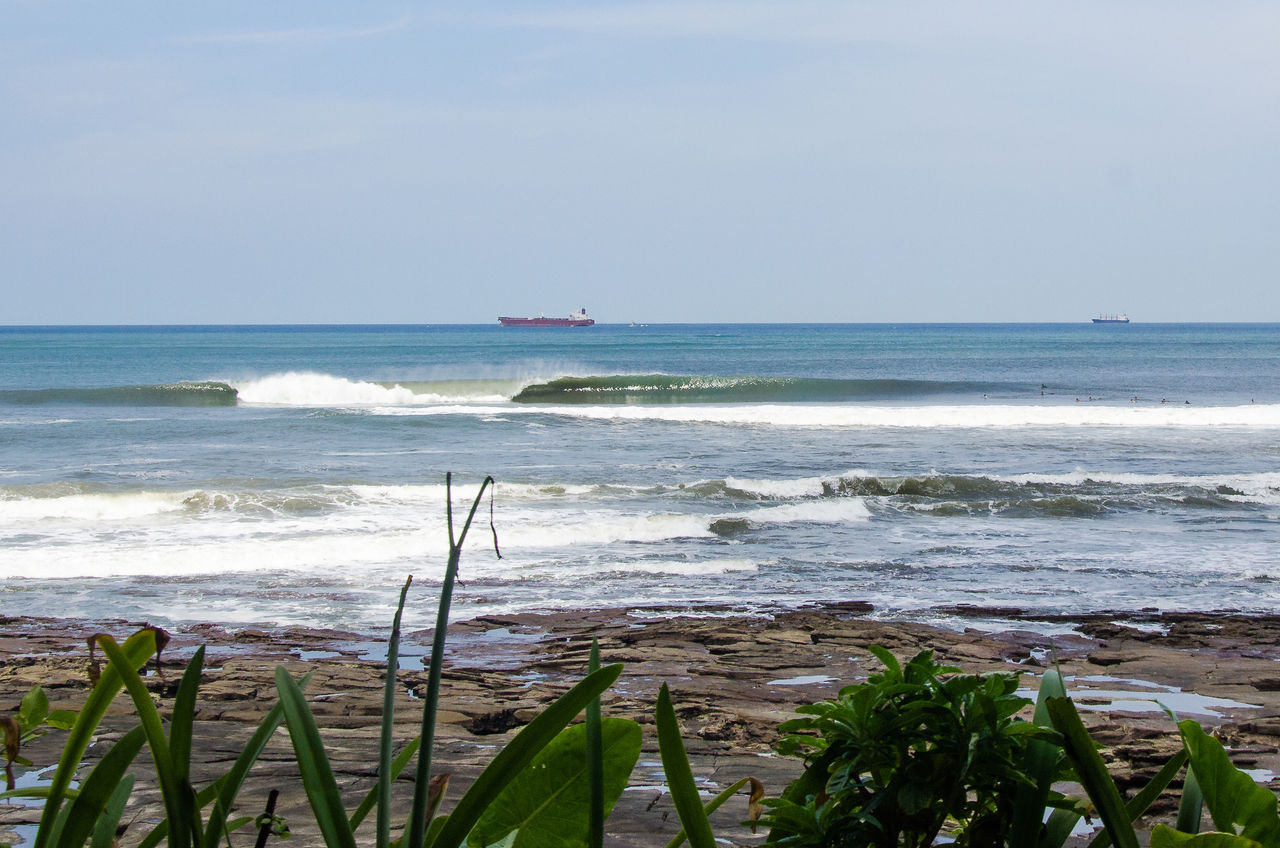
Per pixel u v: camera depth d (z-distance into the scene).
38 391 40.12
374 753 5.79
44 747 5.71
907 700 1.85
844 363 78.44
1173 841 1.42
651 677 8.41
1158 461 24.14
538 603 11.53
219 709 6.96
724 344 118.12
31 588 12.06
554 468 22.30
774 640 9.59
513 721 7.01
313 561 13.55
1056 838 1.66
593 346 110.38
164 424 30.56
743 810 4.88
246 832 4.23
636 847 4.31
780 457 24.38
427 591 12.08
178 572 13.02
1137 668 8.76
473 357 83.88
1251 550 14.78
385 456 24.14
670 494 18.92
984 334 175.00
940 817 1.79
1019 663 8.97
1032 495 19.17
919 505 17.94
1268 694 7.95
